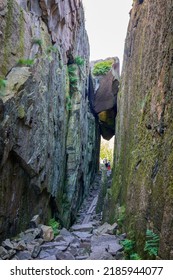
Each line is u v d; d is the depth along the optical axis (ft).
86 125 69.00
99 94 76.28
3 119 23.39
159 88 23.20
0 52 24.58
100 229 35.37
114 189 43.21
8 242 25.31
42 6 35.55
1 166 23.76
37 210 34.04
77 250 27.91
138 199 25.31
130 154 33.53
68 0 47.19
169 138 19.16
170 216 16.61
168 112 20.21
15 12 27.45
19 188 28.35
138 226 23.86
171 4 21.89
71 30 52.65
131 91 39.19
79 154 55.57
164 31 23.18
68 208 48.65
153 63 26.22
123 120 45.03
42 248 27.63
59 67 43.73
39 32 34.45
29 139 29.14
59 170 44.42
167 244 16.46
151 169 22.59
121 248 25.81
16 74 26.68
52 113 38.17
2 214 24.77
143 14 35.12
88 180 74.74
